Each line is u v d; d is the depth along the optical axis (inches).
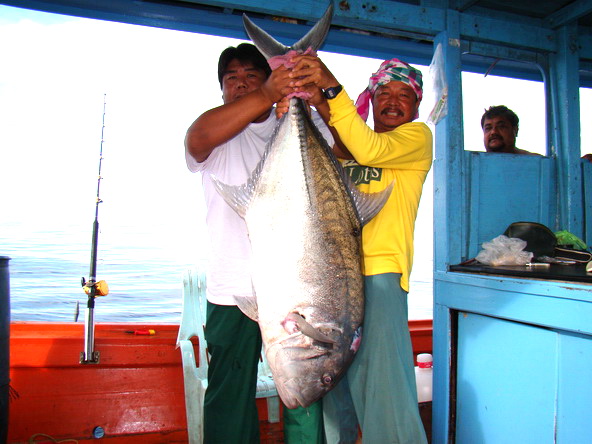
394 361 74.0
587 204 121.3
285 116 68.2
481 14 121.0
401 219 78.2
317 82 66.2
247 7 97.3
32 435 106.3
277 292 63.8
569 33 121.6
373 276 75.9
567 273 84.2
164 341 116.2
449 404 103.2
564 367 79.2
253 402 79.0
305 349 62.4
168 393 114.4
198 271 117.3
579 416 76.9
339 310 64.3
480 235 112.9
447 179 109.0
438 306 107.2
